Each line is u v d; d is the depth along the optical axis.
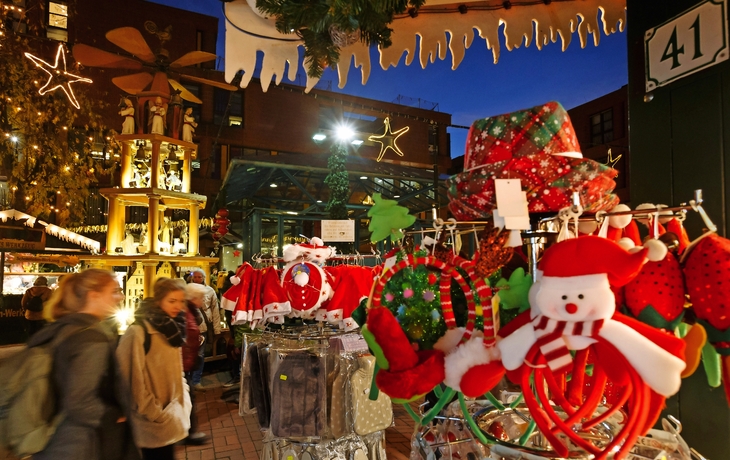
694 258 1.03
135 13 16.70
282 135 19.58
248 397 3.29
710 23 1.61
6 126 9.23
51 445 1.73
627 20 1.96
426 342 1.18
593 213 1.22
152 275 5.27
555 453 1.10
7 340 8.05
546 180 1.13
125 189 5.26
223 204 9.02
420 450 1.57
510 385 1.84
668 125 1.77
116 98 15.07
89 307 1.98
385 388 1.10
